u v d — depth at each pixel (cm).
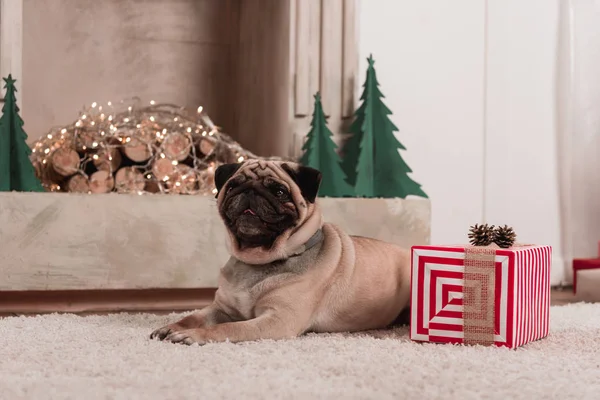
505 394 187
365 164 439
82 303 405
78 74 512
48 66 505
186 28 539
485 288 261
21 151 392
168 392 182
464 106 510
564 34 540
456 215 509
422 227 437
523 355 241
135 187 430
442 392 187
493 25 518
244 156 449
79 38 512
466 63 510
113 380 194
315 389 187
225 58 551
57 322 299
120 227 392
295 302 266
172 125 447
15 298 411
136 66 526
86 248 387
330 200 420
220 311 283
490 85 517
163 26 533
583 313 362
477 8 513
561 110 541
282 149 469
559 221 543
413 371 209
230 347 240
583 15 544
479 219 516
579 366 225
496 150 519
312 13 462
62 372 206
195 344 242
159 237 397
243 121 546
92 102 515
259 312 271
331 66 466
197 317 275
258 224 262
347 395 181
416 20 495
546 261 289
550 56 538
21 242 378
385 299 296
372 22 482
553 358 237
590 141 546
